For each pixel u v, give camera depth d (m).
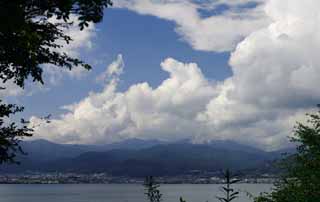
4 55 10.11
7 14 9.30
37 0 10.20
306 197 15.36
